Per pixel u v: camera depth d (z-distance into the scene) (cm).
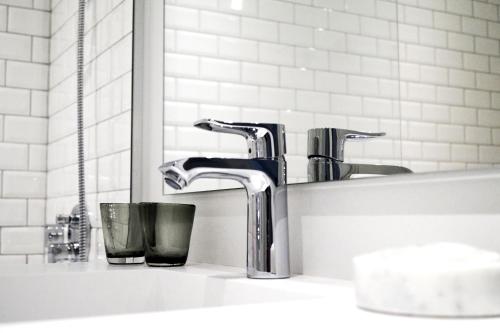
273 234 88
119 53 158
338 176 89
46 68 218
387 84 83
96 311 104
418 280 49
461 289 48
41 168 215
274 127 90
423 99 77
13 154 211
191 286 96
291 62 101
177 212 112
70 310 102
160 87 142
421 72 78
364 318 49
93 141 174
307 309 54
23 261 210
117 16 160
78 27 182
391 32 83
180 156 131
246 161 88
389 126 82
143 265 119
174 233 112
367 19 87
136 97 150
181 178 83
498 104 67
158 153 142
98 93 172
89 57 179
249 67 110
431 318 49
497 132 67
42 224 214
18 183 211
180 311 53
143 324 46
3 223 207
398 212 77
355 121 87
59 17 208
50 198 210
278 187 89
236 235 111
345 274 85
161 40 143
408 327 45
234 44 115
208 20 124
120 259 120
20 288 98
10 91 211
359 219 83
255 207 89
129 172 150
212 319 48
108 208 121
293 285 79
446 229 71
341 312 52
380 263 52
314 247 91
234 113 114
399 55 81
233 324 46
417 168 77
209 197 121
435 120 75
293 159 99
